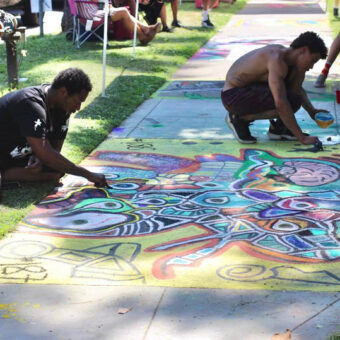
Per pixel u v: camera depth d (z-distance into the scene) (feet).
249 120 19.99
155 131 21.58
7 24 26.25
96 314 10.62
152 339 9.87
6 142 15.94
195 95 26.43
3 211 14.80
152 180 17.03
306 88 27.09
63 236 13.64
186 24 46.62
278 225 13.97
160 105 24.98
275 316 10.38
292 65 19.01
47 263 12.41
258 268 12.05
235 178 17.04
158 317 10.48
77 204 15.40
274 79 18.66
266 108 19.42
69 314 10.64
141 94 26.37
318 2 60.64
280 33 42.75
